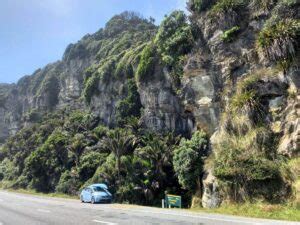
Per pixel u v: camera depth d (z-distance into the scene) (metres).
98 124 69.62
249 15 34.31
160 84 48.28
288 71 27.08
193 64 39.03
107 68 69.81
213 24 36.91
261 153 26.09
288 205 22.06
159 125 48.94
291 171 23.59
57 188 59.56
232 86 33.78
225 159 27.22
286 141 25.34
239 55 34.03
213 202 28.91
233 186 25.83
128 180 44.53
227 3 35.34
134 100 59.69
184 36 42.75
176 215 18.55
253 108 27.94
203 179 33.28
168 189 40.75
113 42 105.81
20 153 90.31
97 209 23.69
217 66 36.06
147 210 22.14
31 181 73.44
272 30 27.86
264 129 26.89
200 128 38.09
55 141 70.25
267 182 24.19
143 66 50.53
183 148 37.09
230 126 29.48
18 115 150.38
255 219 16.17
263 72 29.56
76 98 119.38
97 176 50.03
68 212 22.02
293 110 26.08
